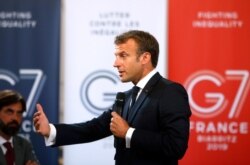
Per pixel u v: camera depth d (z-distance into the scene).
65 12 6.67
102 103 6.58
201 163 6.51
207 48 6.53
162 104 3.04
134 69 3.18
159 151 2.94
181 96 3.11
